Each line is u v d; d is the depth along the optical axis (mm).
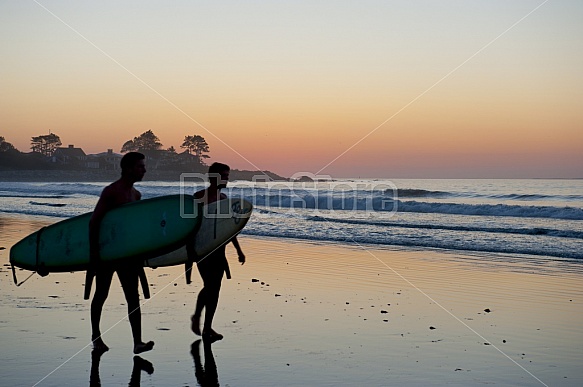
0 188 53938
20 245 6289
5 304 7121
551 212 21031
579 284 8789
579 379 4664
